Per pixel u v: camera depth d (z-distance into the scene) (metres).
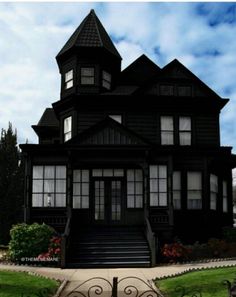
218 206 25.58
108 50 27.16
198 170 24.33
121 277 14.16
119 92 26.64
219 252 19.55
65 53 27.02
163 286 12.23
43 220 21.41
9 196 35.22
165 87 26.22
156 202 22.33
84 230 20.91
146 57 29.55
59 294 11.27
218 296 10.52
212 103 26.25
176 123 25.86
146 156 21.45
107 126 21.75
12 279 12.94
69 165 21.23
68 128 25.97
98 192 23.14
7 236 34.19
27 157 22.00
